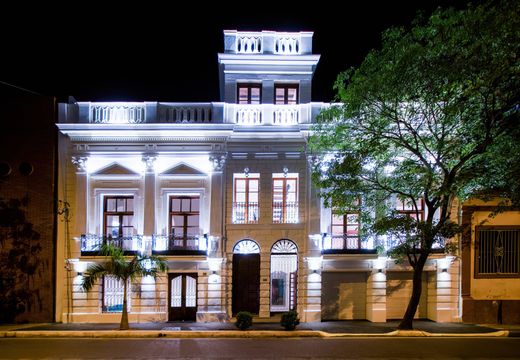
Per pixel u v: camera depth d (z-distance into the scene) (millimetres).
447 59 13625
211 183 19266
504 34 12969
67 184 19312
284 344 14367
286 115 19688
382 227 15461
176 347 13828
